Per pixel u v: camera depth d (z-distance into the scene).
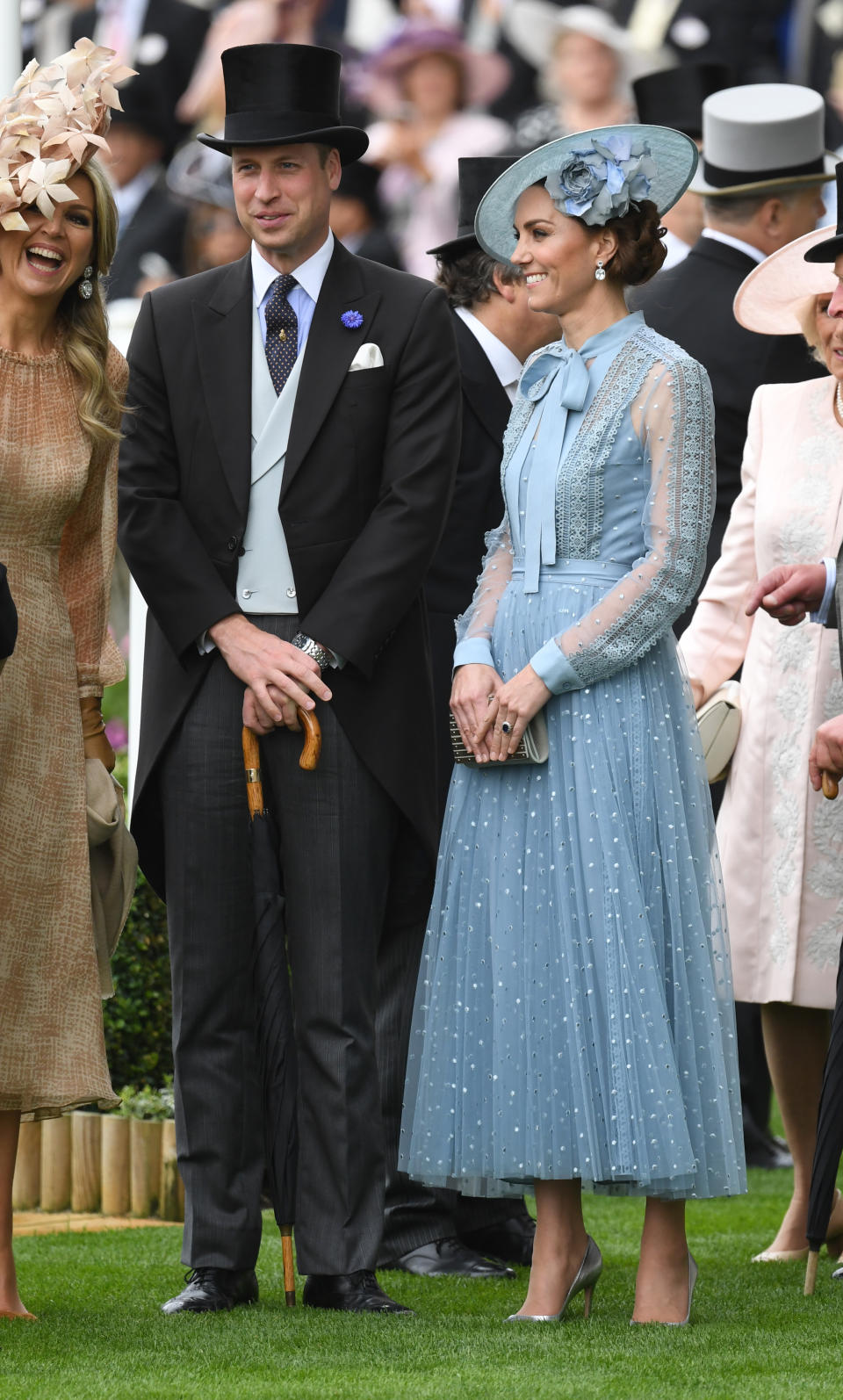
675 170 14.71
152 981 22.05
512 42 37.91
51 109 14.40
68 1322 13.99
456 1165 14.18
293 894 14.91
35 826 14.52
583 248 14.31
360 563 14.88
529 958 13.95
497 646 14.58
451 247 18.27
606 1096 13.55
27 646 14.52
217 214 37.81
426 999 14.64
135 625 22.56
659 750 14.14
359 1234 14.66
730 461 21.45
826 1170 14.70
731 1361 12.27
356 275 15.52
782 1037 17.50
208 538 15.20
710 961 13.99
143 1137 20.33
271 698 14.57
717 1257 17.52
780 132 21.83
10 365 14.64
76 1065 14.60
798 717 17.25
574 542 14.32
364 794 14.95
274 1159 14.40
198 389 15.27
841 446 17.27
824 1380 11.73
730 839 17.66
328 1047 14.77
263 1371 12.09
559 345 14.77
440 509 15.15
